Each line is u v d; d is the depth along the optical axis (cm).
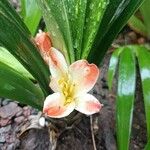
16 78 24
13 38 21
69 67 23
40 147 32
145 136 34
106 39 25
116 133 31
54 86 23
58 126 30
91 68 23
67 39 23
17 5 43
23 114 35
